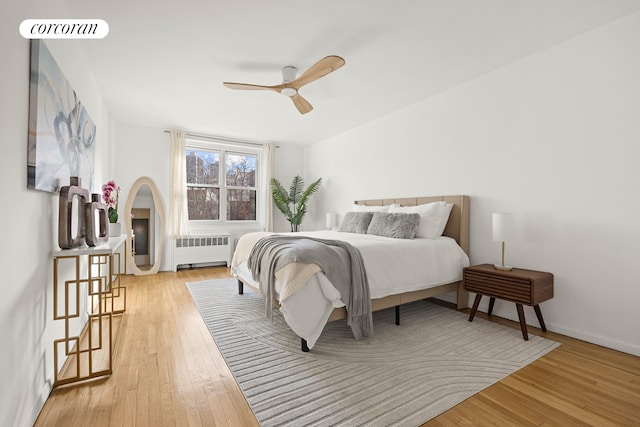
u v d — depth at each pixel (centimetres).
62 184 186
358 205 455
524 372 187
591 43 234
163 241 489
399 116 410
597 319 230
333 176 551
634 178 214
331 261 218
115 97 363
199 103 385
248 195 600
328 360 201
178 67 289
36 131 144
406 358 204
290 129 506
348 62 280
